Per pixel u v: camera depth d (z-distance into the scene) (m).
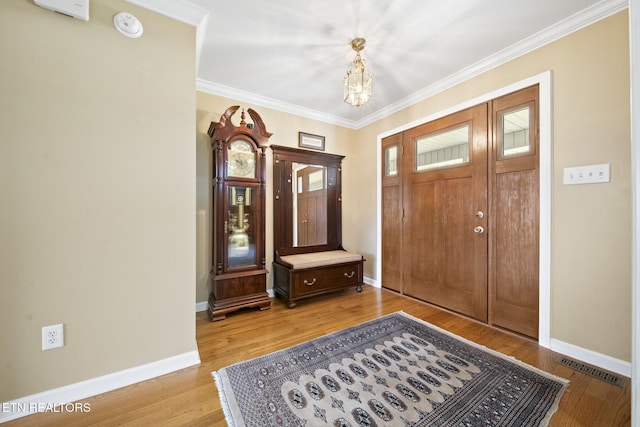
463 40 1.89
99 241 1.37
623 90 1.50
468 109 2.32
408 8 1.58
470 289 2.31
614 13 1.53
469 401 1.30
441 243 2.55
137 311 1.47
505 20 1.68
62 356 1.29
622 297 1.51
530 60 1.90
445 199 2.52
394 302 2.71
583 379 1.46
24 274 1.21
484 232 2.20
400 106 2.94
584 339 1.65
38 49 1.22
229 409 1.25
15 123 1.18
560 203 1.74
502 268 2.09
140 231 1.47
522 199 1.96
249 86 2.60
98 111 1.36
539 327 1.85
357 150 3.59
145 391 1.38
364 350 1.77
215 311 2.24
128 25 1.41
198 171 2.49
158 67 1.52
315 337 1.96
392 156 3.10
